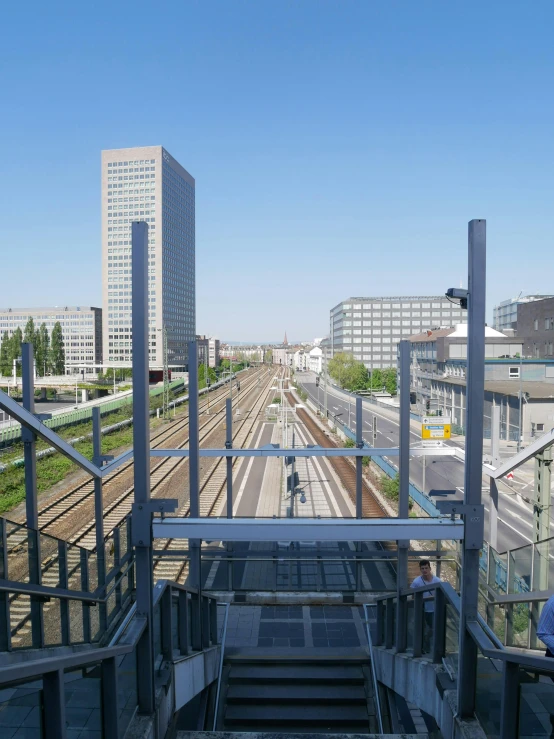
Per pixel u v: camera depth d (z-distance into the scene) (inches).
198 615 276.4
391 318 4298.7
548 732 124.1
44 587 224.7
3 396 255.8
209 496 951.6
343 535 181.2
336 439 1605.6
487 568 291.1
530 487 1073.5
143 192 4124.0
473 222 168.9
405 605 269.4
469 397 174.7
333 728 276.8
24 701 111.1
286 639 369.7
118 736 159.3
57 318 4485.7
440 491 228.4
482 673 169.6
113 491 949.2
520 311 2149.4
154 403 2217.0
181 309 4633.4
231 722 280.1
